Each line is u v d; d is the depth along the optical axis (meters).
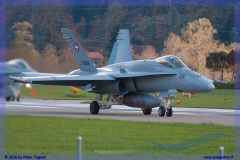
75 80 131.62
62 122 106.19
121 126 100.69
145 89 133.25
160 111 126.88
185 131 94.69
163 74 128.75
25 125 100.94
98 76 132.88
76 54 145.88
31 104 170.00
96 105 133.75
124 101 135.75
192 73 127.31
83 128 97.31
